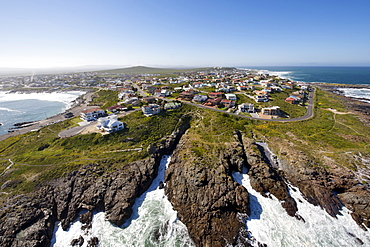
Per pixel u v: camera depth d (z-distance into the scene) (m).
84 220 46.53
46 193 49.28
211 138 72.00
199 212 46.09
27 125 90.62
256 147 66.12
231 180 52.06
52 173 54.31
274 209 47.97
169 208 49.66
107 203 48.50
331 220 45.16
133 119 85.38
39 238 40.31
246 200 47.41
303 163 57.69
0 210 43.41
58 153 63.31
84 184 52.22
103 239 42.38
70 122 86.25
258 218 45.59
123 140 71.12
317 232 42.38
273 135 73.94
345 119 88.94
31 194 48.19
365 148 64.06
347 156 60.28
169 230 43.94
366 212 45.53
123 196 49.78
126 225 45.38
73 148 66.31
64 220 46.12
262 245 39.84
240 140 73.06
